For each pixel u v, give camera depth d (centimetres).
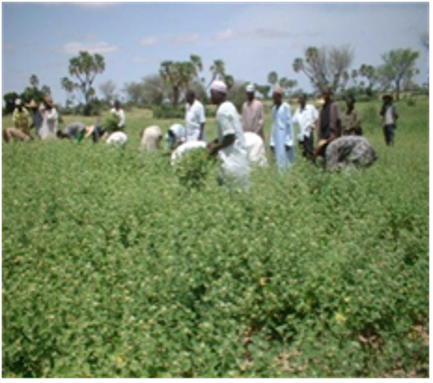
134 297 505
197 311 497
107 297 512
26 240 695
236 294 520
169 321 466
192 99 1224
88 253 630
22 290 529
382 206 754
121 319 479
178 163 891
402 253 603
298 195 802
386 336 474
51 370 429
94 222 730
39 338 443
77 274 569
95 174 1021
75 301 493
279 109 1207
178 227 647
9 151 1361
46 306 480
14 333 448
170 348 431
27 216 777
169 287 516
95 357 434
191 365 427
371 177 901
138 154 1178
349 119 1365
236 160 844
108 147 1286
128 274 556
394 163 1172
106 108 6544
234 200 730
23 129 1808
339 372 429
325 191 831
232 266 551
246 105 1242
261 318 504
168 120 4872
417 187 869
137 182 943
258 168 894
